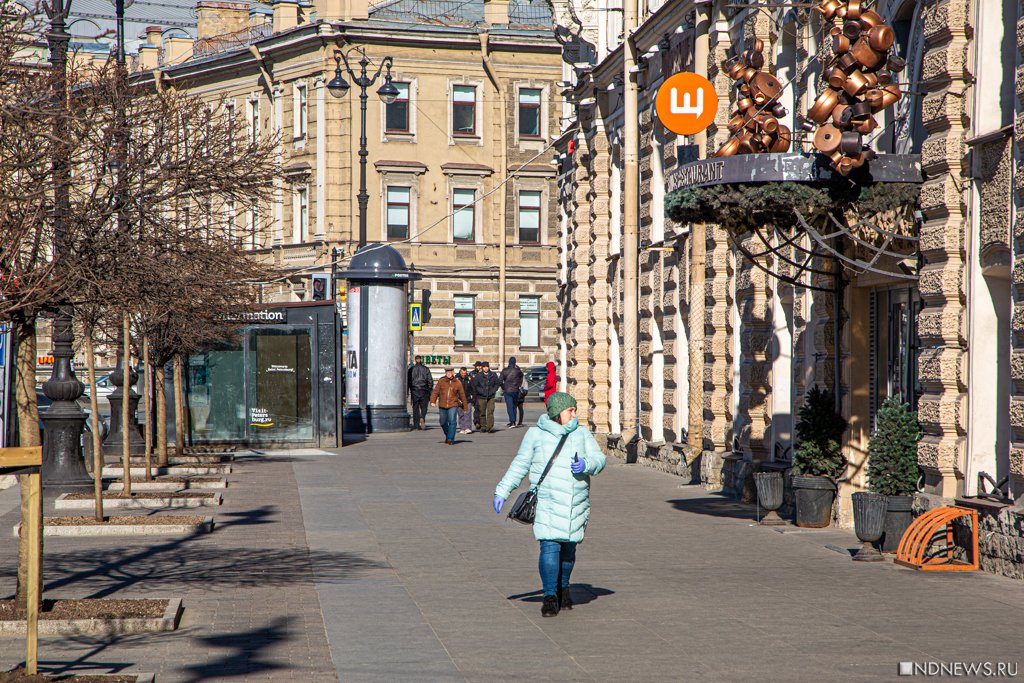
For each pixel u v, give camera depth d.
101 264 16.92
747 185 18.94
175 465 32.81
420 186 74.75
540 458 14.32
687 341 33.25
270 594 15.63
